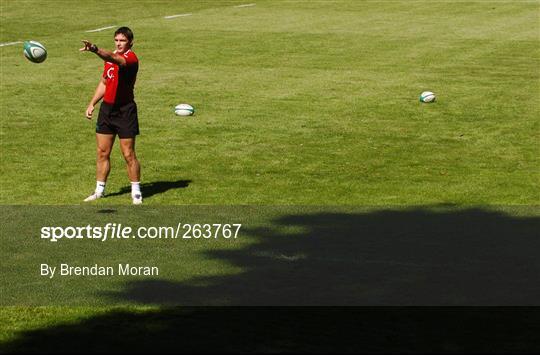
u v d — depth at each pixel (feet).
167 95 292.20
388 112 270.46
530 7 545.85
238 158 217.77
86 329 118.11
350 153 222.89
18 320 121.70
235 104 279.90
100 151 183.32
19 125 249.14
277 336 115.24
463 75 334.65
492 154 222.69
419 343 112.88
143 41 405.80
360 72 338.34
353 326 118.32
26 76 321.52
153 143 231.50
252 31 440.04
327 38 423.23
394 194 187.83
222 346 111.96
